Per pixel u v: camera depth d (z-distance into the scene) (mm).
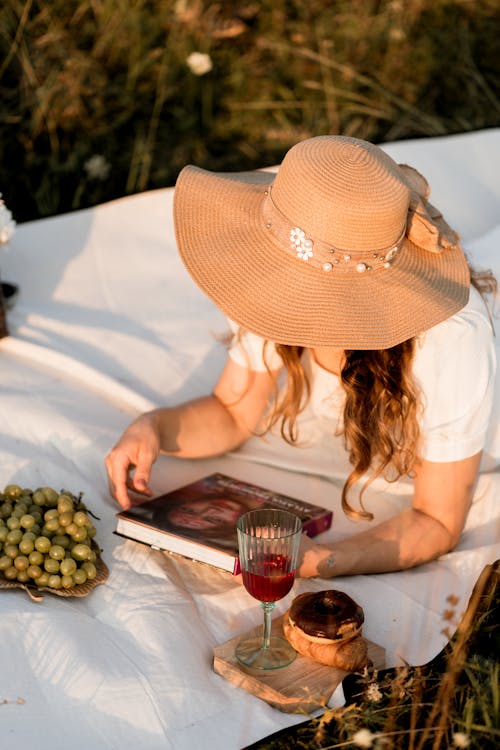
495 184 3318
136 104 3938
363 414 1868
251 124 4102
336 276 1673
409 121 4113
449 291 1758
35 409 2303
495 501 2049
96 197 3777
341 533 2033
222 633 1722
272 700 1552
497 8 4391
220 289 1690
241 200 1843
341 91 4094
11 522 1737
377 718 1515
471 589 1822
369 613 1773
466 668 1560
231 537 1812
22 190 3740
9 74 3879
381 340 1627
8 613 1637
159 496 2008
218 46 4227
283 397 2389
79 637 1618
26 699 1521
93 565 1753
